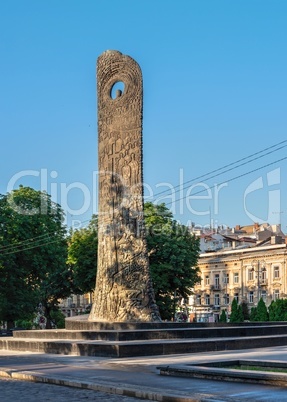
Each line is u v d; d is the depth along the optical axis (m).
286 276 102.69
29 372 21.89
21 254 63.62
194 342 29.45
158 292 66.94
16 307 63.81
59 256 67.50
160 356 27.53
